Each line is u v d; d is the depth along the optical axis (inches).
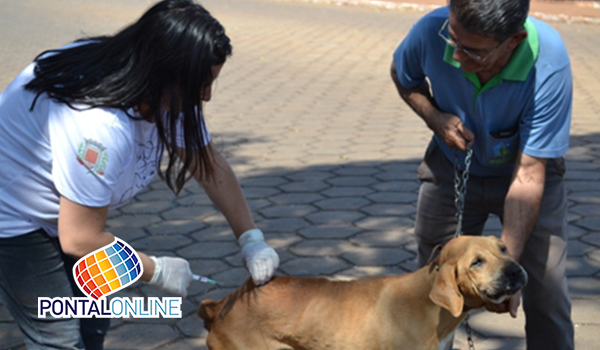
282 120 316.8
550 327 117.8
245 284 115.3
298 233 192.7
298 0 832.3
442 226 125.6
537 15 674.8
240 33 589.3
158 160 97.1
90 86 85.5
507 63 104.1
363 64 457.7
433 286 100.4
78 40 94.0
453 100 112.5
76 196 86.5
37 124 88.3
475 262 98.2
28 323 97.0
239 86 391.5
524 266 116.0
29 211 91.8
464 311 105.2
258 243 111.8
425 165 125.1
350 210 208.7
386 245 184.4
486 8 92.4
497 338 141.3
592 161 249.0
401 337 106.3
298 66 450.9
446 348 121.0
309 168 248.1
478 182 119.7
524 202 107.4
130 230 196.5
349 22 666.8
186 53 83.7
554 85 104.4
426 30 111.3
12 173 90.7
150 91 85.7
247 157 261.6
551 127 106.3
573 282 162.2
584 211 203.3
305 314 109.0
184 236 192.4
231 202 112.7
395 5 780.0
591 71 419.2
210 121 313.7
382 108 340.5
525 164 108.7
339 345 108.0
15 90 91.0
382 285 109.4
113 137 85.9
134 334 144.3
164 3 86.0
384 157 260.2
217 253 181.5
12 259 93.4
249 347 111.6
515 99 106.7
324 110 336.2
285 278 113.7
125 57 86.1
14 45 504.1
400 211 207.5
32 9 711.1
